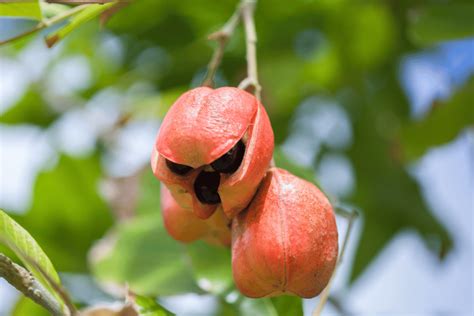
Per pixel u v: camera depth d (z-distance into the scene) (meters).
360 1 1.40
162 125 1.00
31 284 0.98
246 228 1.00
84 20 1.06
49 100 1.47
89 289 1.30
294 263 0.99
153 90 1.40
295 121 1.45
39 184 1.37
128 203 1.35
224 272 1.19
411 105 1.48
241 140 1.01
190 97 1.00
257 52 1.41
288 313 1.15
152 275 1.21
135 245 1.24
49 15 1.12
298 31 1.41
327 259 1.00
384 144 1.45
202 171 1.02
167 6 1.36
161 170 1.01
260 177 1.00
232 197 1.00
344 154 1.47
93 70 1.45
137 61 1.41
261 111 1.01
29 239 1.01
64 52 1.45
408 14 1.35
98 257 1.23
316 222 1.00
